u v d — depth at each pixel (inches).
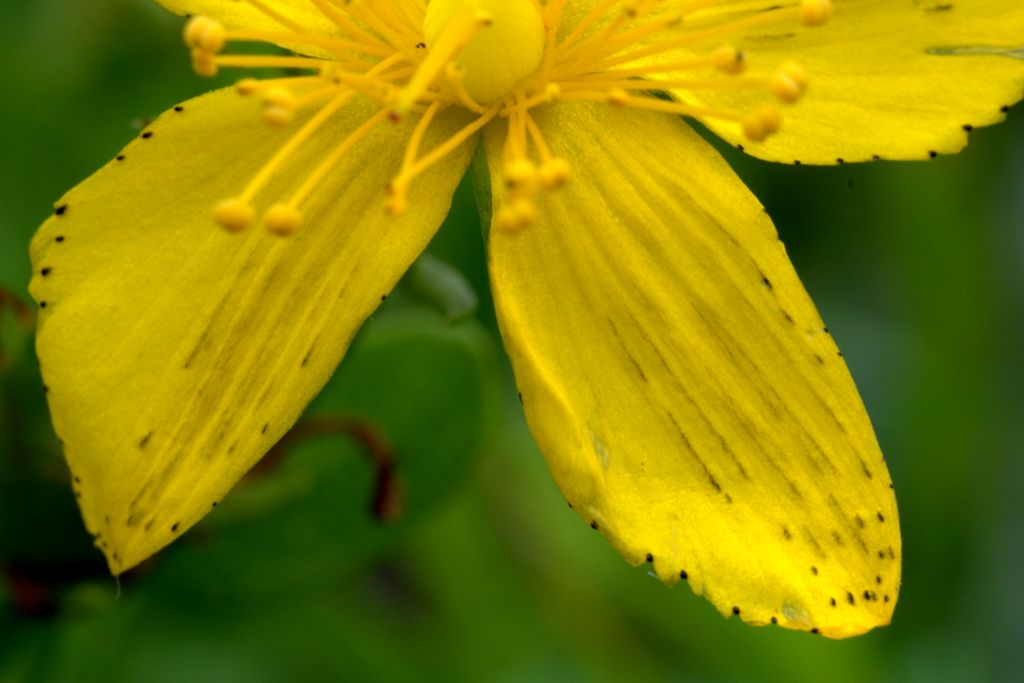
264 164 2.7
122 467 2.6
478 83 2.7
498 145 2.7
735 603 2.6
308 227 2.7
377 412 3.1
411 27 2.8
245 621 3.2
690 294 2.7
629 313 2.7
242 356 2.7
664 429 2.7
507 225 2.6
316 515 3.1
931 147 2.7
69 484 2.8
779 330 2.7
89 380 2.6
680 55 2.7
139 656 3.2
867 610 2.6
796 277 2.7
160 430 2.6
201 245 2.7
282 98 2.6
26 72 3.2
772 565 2.6
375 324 3.0
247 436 2.6
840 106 2.7
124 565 2.6
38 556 2.8
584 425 2.7
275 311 2.7
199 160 2.7
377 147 2.7
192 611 3.1
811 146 2.7
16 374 2.8
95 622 3.1
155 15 3.2
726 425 2.7
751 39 2.7
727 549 2.6
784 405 2.7
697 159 2.7
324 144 2.7
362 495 3.1
